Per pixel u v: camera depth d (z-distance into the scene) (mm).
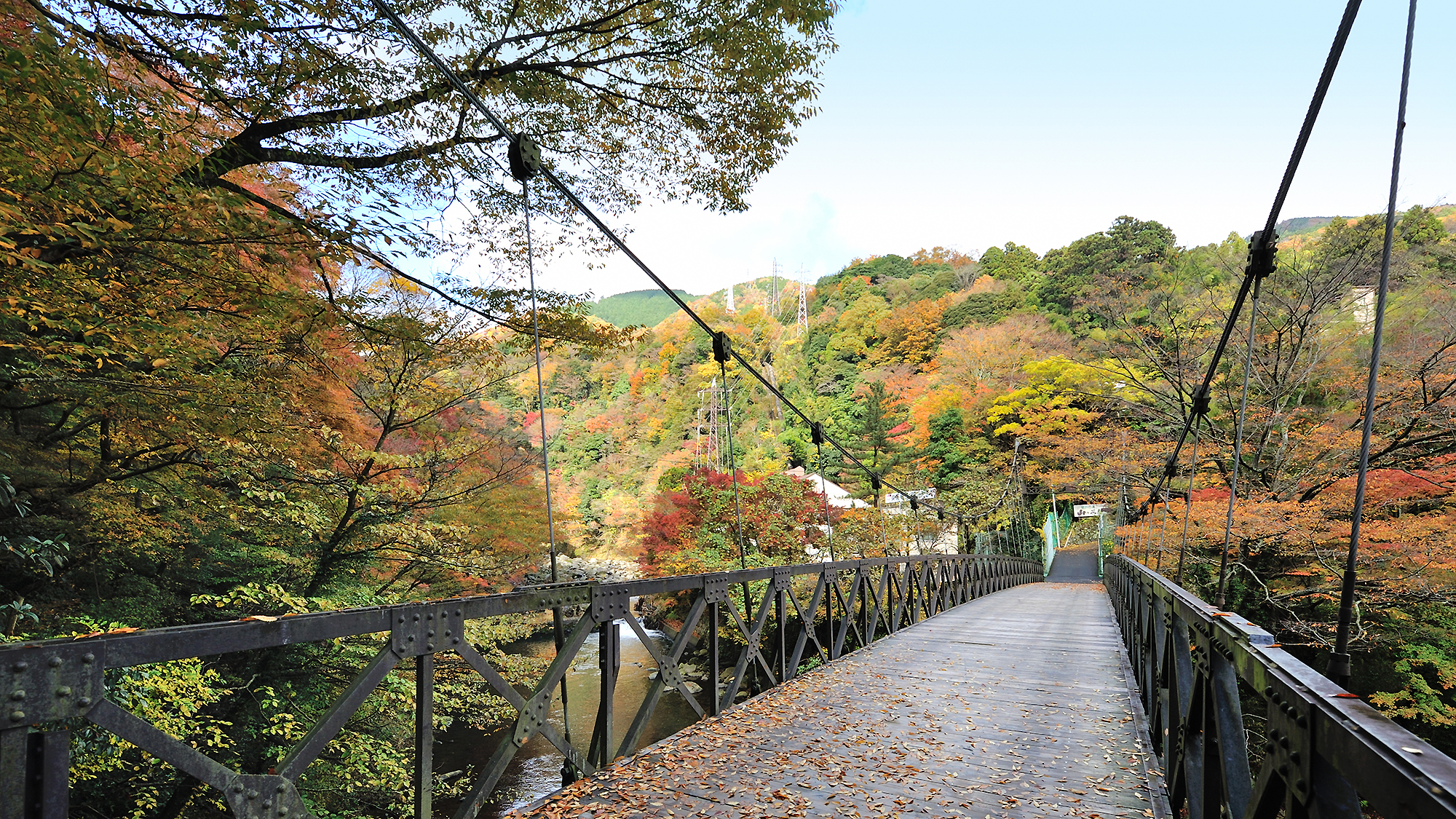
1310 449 11680
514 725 2779
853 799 3033
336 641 6609
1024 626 9156
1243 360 13234
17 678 1340
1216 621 2088
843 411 41719
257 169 4977
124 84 3859
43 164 3395
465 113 5699
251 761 6496
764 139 6520
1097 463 17922
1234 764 1873
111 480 5324
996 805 2977
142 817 5609
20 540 4449
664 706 14648
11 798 1323
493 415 10820
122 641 1532
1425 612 10617
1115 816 2861
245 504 6199
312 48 4586
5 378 4254
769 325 63562
